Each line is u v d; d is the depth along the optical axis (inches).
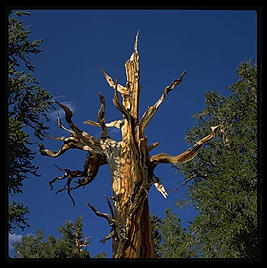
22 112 577.3
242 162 675.4
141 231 413.4
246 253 594.2
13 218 539.5
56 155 459.5
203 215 665.0
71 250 522.0
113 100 419.2
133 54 454.6
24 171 540.7
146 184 415.5
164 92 441.1
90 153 455.8
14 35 585.9
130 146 418.0
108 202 410.3
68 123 457.1
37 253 525.3
